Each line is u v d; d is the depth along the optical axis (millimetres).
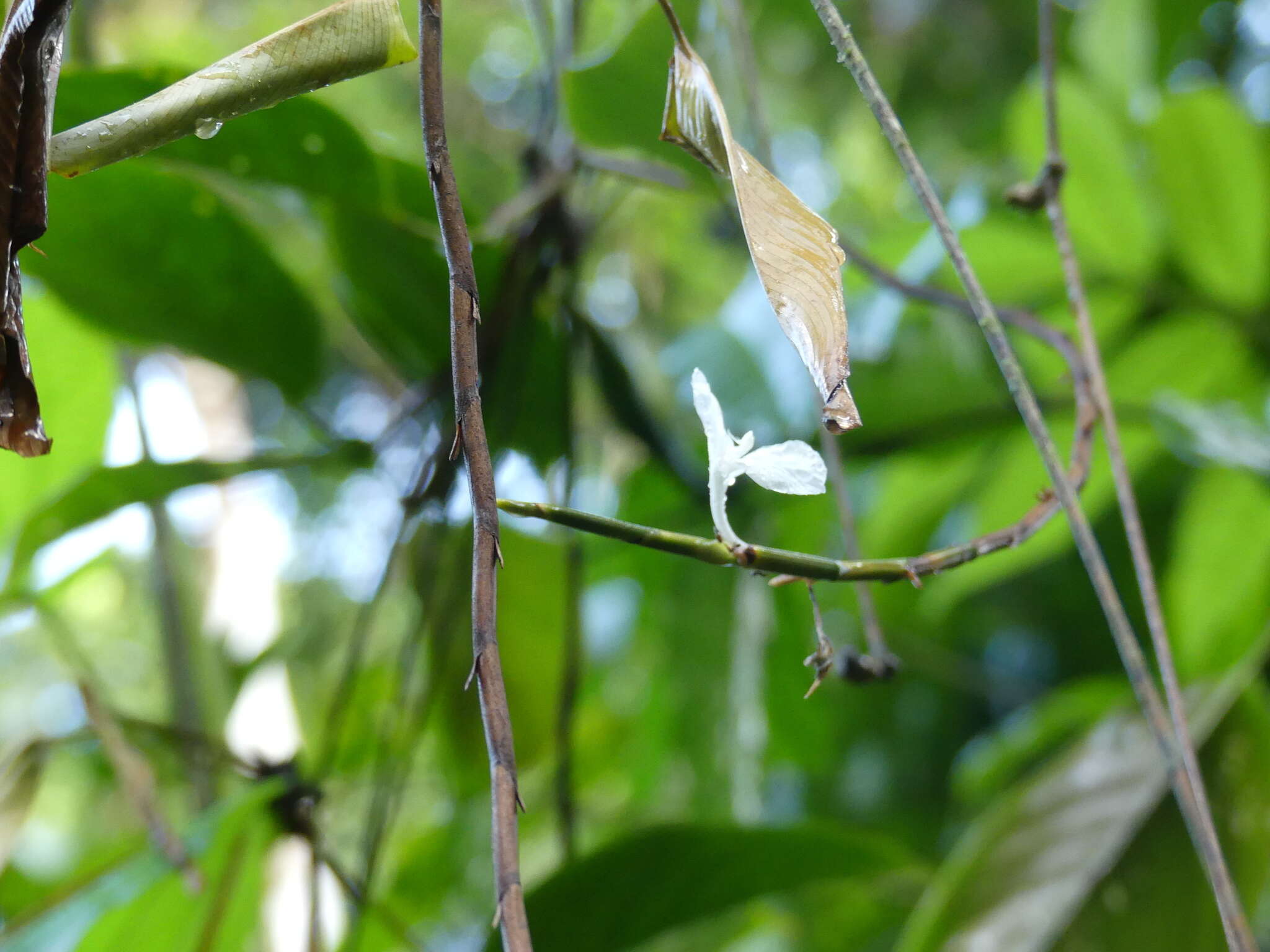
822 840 838
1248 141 1149
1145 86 1366
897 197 2043
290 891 996
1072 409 1095
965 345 1074
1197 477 1278
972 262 1237
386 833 899
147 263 847
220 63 489
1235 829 729
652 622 1279
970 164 1963
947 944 718
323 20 492
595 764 1436
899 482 1312
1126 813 743
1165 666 553
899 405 1081
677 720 1121
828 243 480
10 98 480
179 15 1934
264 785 800
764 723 1084
